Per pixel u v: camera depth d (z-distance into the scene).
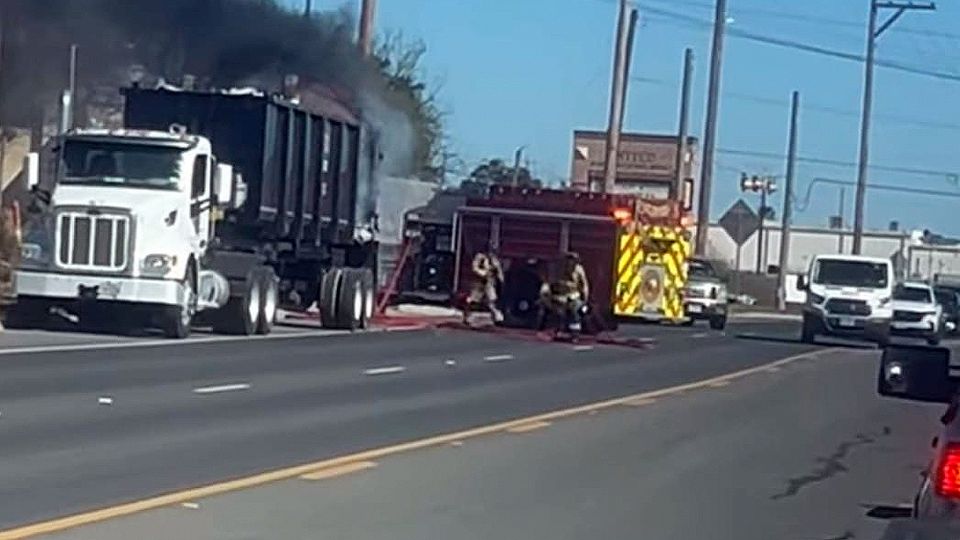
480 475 23.98
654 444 28.94
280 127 51.78
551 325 60.06
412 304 66.50
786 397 40.31
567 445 28.00
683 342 63.12
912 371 15.62
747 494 23.88
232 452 24.69
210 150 47.09
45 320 46.78
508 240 61.56
